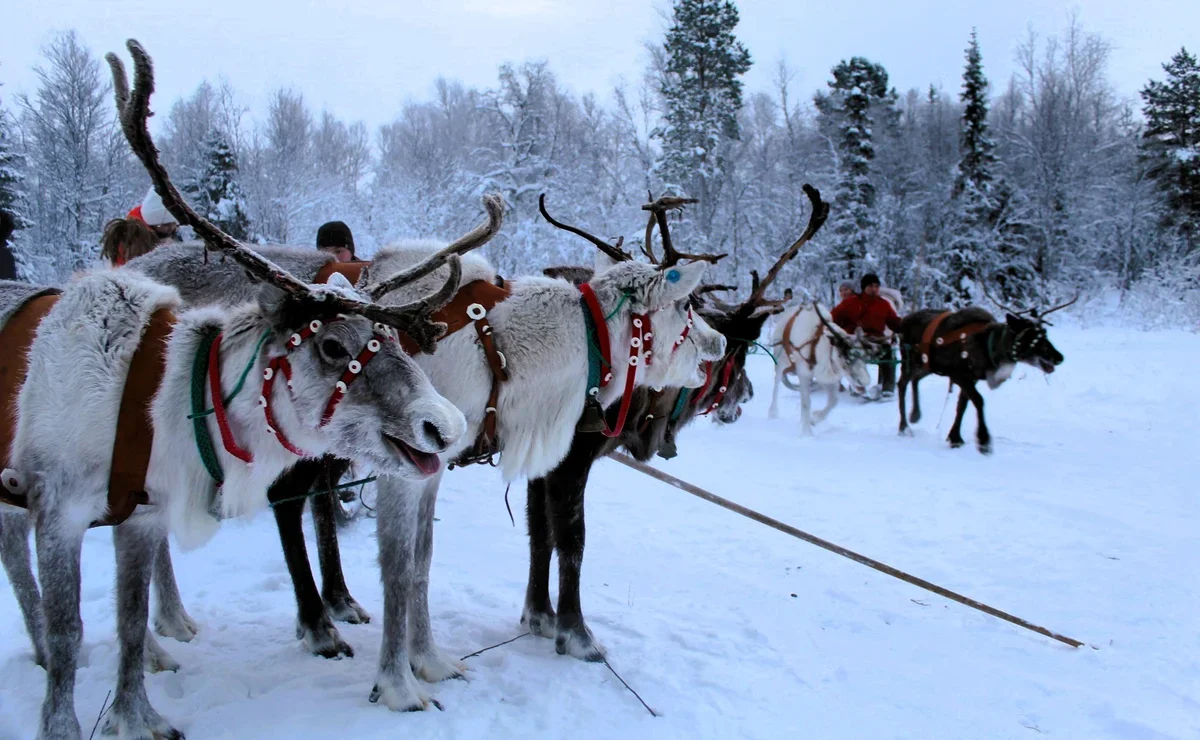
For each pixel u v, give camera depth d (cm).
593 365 404
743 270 2439
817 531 659
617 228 2088
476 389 376
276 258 455
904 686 401
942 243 3266
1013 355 984
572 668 402
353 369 296
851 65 3180
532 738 334
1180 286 2738
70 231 2005
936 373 1055
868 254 2939
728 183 2584
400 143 3559
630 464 473
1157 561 584
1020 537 641
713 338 443
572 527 421
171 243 479
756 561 587
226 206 1481
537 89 2053
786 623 476
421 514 388
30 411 295
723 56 2688
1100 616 491
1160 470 867
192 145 2472
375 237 1984
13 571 369
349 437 302
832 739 349
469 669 394
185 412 303
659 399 500
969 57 3378
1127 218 3381
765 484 819
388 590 355
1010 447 1006
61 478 291
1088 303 2953
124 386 295
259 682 372
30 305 319
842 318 1332
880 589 534
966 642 454
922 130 3891
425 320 304
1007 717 373
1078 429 1114
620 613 479
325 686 370
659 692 381
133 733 311
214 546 564
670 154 2402
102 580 489
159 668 378
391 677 352
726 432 1129
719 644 439
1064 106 3550
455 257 308
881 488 803
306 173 2409
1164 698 393
